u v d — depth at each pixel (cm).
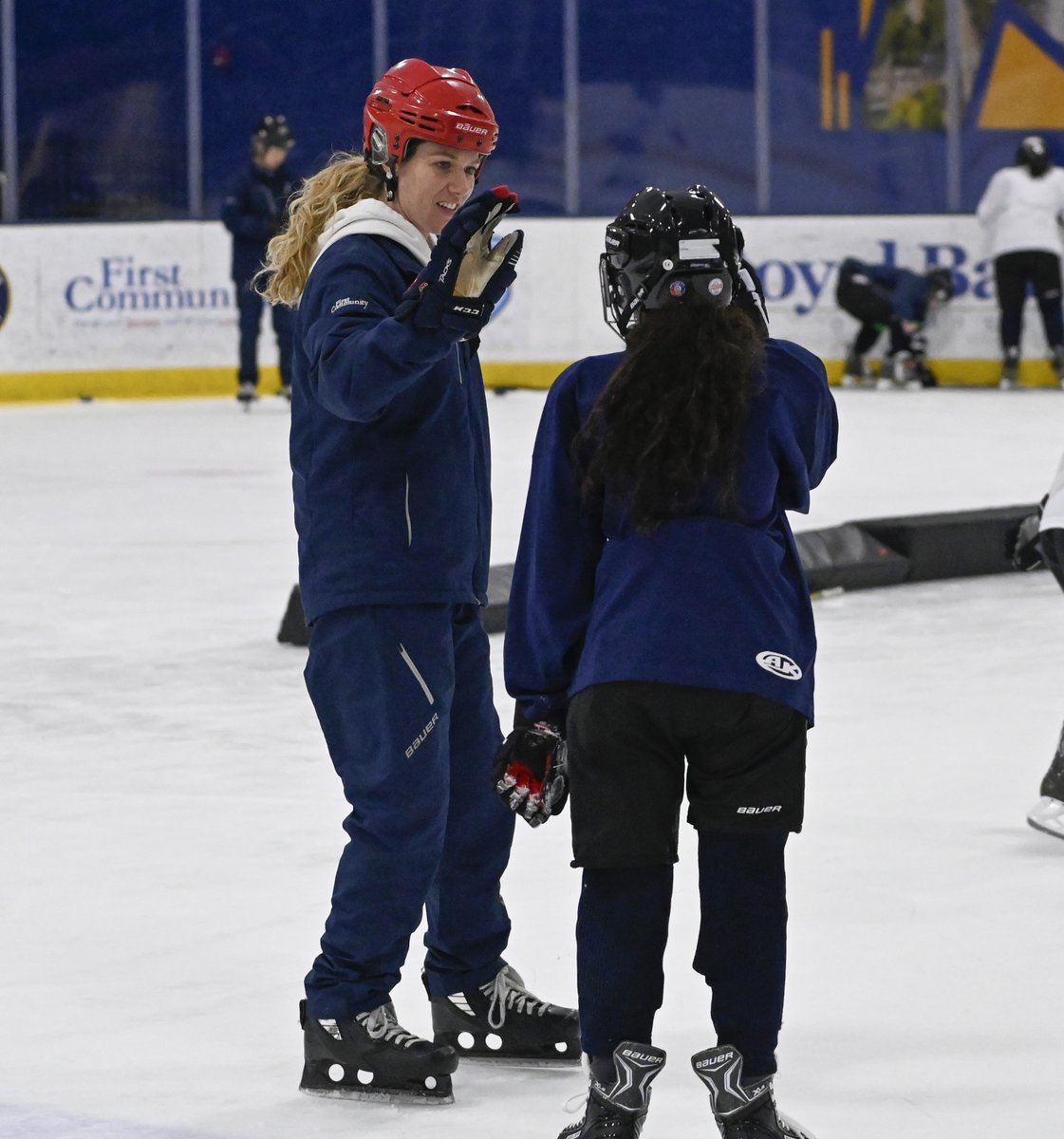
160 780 1595
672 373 835
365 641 966
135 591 2530
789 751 847
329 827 1446
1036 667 2020
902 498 3288
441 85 970
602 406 843
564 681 879
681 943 1180
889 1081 970
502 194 873
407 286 960
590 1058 861
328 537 969
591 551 870
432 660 970
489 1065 1032
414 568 962
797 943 1182
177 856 1372
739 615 836
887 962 1145
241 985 1114
